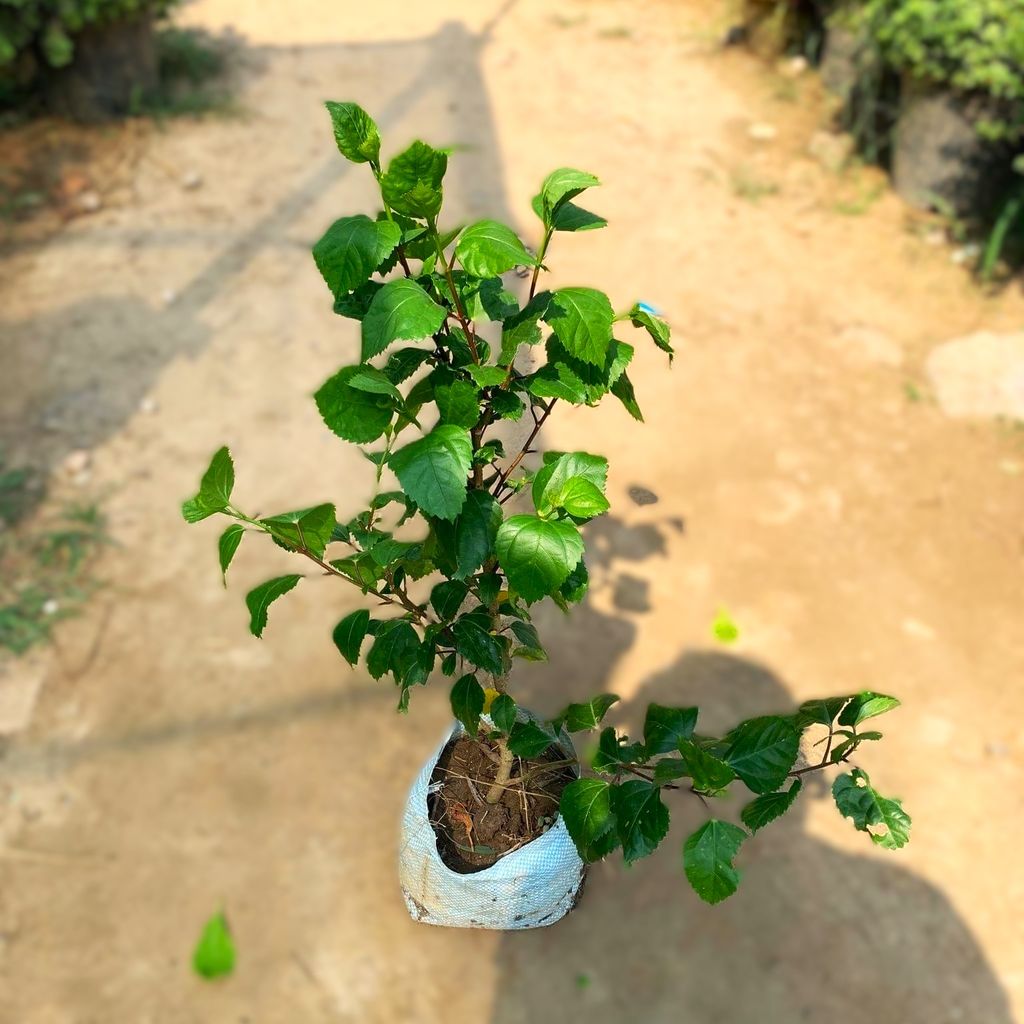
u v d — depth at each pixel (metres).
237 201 5.71
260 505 4.05
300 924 2.89
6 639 3.49
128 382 4.53
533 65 7.25
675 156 6.31
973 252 5.52
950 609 3.82
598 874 3.06
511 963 2.85
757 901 3.00
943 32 5.07
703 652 3.63
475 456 1.58
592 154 6.30
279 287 5.13
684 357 4.85
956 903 3.01
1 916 2.86
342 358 4.75
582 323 1.44
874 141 6.16
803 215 5.84
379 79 6.98
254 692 3.43
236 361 4.69
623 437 4.42
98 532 3.87
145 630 3.58
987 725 3.45
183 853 3.02
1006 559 4.01
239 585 3.76
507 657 1.91
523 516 1.47
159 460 4.19
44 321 4.80
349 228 1.39
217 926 2.63
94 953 2.81
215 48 7.18
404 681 1.72
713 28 7.71
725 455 4.37
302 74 6.98
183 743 3.28
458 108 6.70
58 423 4.29
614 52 7.43
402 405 1.44
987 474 4.35
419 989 2.79
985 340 4.93
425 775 2.27
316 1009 2.74
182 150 6.06
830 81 6.75
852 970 2.86
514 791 2.22
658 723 1.70
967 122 5.43
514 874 2.14
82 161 5.87
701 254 5.52
